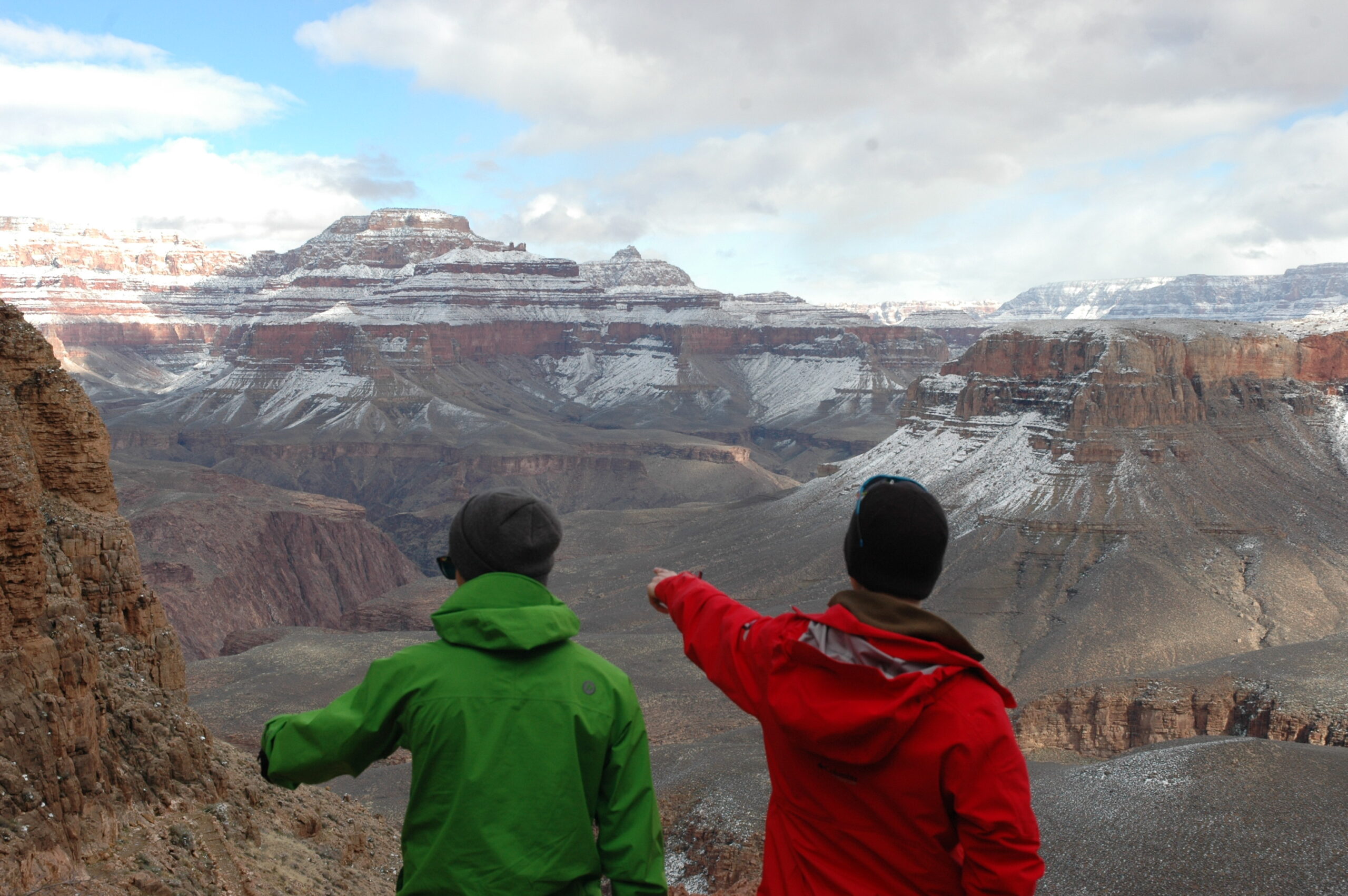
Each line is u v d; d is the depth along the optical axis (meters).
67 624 14.20
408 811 6.20
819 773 5.38
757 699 5.45
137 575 19.27
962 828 5.04
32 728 12.98
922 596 5.49
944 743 4.92
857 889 5.22
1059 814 45.19
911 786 5.03
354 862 20.72
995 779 4.91
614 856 6.16
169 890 13.26
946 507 140.75
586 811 6.02
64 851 12.61
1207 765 45.81
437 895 5.87
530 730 5.89
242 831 16.58
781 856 5.64
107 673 16.88
